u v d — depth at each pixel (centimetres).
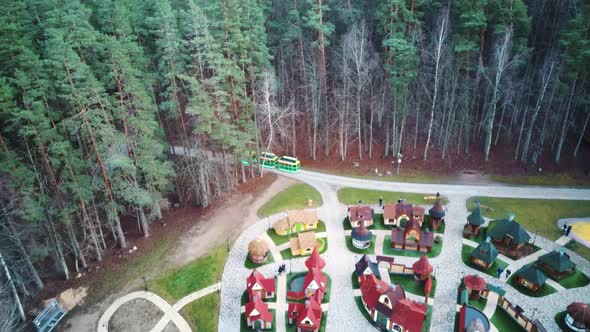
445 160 5600
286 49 5909
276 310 3547
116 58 3672
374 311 3350
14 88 3338
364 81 5353
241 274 3966
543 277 3584
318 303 3475
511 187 5066
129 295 3778
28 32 4062
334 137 6184
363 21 5209
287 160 5744
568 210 4600
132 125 3844
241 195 5169
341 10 5494
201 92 4175
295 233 4484
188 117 5294
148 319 3534
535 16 5562
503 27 4800
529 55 5100
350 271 3941
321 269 3912
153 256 4209
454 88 5188
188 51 4869
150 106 4000
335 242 4334
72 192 3853
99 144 3681
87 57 4066
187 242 4384
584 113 5416
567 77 4850
